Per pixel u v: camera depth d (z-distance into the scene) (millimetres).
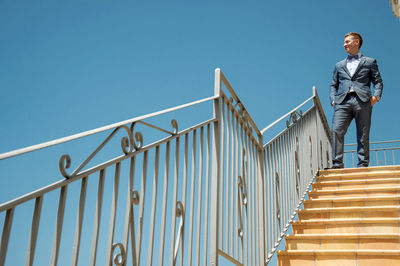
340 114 5781
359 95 5625
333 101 5895
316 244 3766
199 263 2293
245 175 3232
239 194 3074
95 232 1514
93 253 1491
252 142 3594
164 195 2035
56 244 1332
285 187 4293
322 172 5797
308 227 4074
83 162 1461
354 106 5684
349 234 3676
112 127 1618
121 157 1692
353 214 4188
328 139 7566
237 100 3295
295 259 3590
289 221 4254
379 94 5598
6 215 1197
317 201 4645
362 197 4445
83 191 1478
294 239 3842
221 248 2592
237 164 3062
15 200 1203
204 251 2363
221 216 2668
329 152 7492
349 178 5395
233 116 3148
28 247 1247
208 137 2699
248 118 3496
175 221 2090
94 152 1524
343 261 3449
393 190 4668
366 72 5707
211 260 2488
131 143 1769
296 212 4488
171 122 2211
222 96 2982
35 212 1286
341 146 5805
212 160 2725
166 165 2090
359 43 5918
